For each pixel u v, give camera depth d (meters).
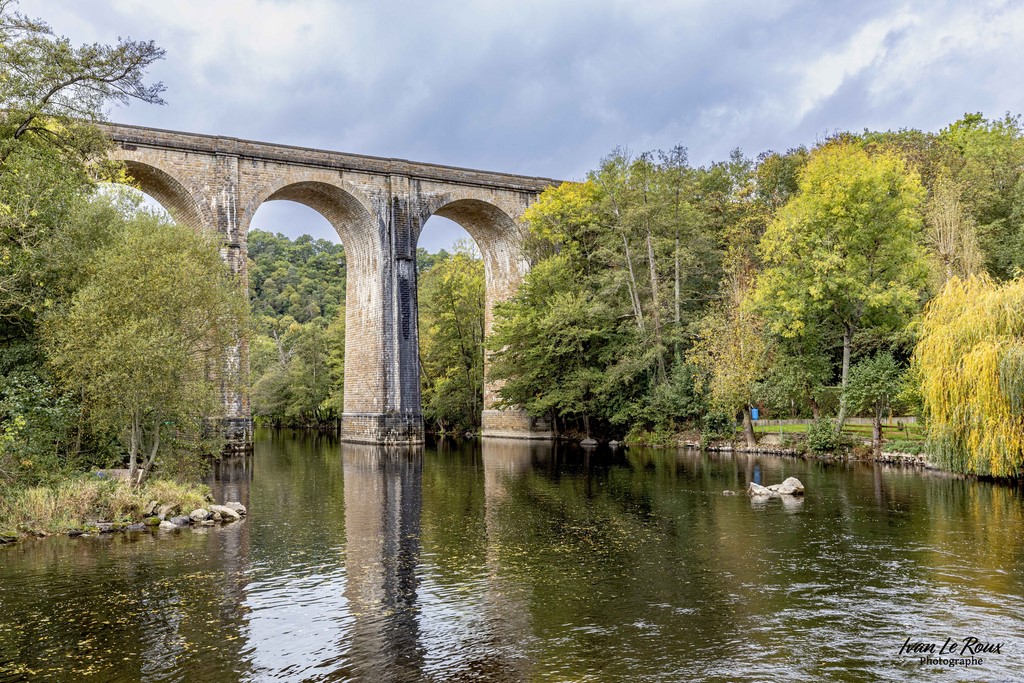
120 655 10.79
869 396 34.72
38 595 13.69
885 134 59.56
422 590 13.94
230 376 25.59
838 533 18.12
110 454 25.64
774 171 58.69
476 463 37.53
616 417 48.09
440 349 64.75
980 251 41.44
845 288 35.97
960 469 26.55
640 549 17.02
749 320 40.41
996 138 56.44
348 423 54.31
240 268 44.50
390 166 49.91
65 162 23.81
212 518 21.34
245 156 44.84
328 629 11.84
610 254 50.22
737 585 13.89
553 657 10.52
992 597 12.85
